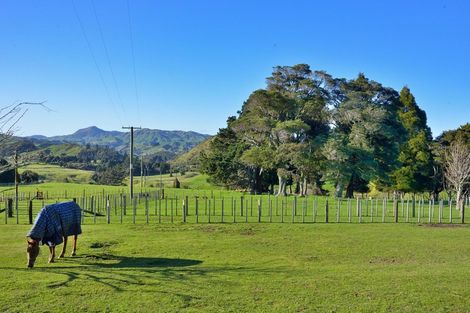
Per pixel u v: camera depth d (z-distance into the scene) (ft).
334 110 216.33
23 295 38.19
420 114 255.91
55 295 38.27
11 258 55.77
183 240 71.31
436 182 227.81
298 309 35.32
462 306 36.50
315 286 41.81
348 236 78.79
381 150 210.38
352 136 206.28
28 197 177.99
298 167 206.90
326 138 207.92
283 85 231.71
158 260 55.52
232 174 259.39
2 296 37.83
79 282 42.45
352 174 210.18
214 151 272.51
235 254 60.18
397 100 238.07
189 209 133.18
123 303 36.32
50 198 180.55
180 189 271.28
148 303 36.37
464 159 158.40
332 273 47.85
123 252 60.64
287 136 209.26
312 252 62.59
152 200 173.78
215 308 35.35
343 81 227.40
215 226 89.76
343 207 146.10
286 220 104.83
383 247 67.51
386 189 250.37
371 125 202.90
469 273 47.93
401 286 41.98
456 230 89.15
